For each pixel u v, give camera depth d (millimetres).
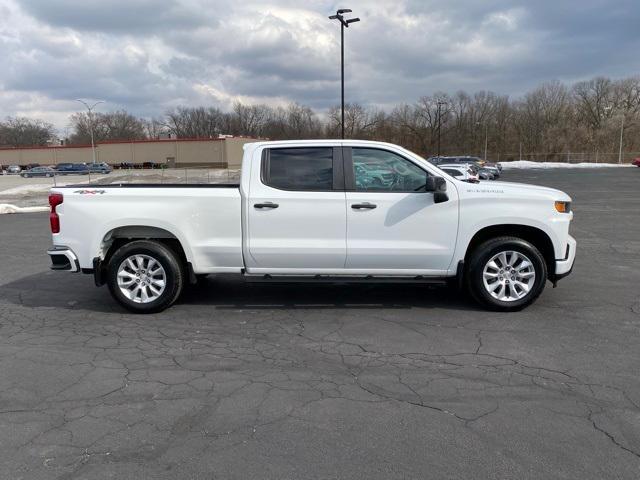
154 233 5902
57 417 3508
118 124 126625
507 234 5910
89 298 6676
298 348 4777
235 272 5867
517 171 58500
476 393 3820
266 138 100188
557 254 5746
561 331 5180
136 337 5125
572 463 2926
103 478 2824
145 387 3973
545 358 4480
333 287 7035
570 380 4031
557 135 92625
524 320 5535
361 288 6973
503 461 2947
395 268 5770
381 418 3459
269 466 2926
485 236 5922
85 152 84125
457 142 96188
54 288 7234
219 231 5762
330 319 5641
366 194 5648
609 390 3857
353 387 3941
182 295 6680
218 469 2902
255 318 5703
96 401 3744
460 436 3221
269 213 5672
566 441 3152
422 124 92688
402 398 3748
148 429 3342
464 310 5910
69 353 4703
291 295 6637
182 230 5762
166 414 3539
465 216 5637
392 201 5625
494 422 3389
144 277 5891
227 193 5738
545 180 39219
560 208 5680
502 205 5633
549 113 96062
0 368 4367
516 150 95375
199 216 5746
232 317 5750
